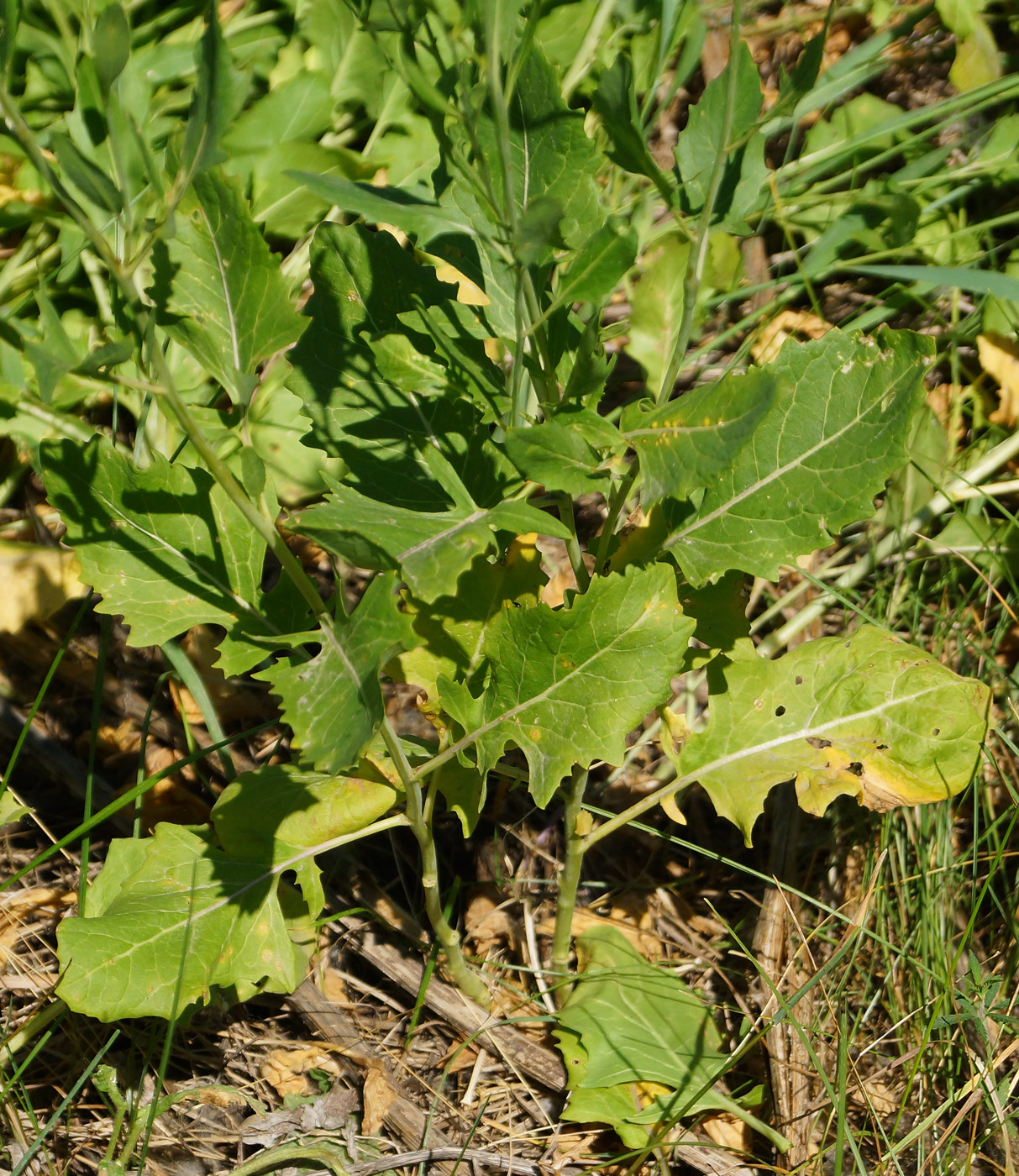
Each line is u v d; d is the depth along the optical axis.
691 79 1.78
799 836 1.53
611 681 1.35
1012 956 1.46
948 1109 1.43
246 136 1.59
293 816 1.40
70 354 1.22
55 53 1.61
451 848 1.54
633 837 1.56
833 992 1.47
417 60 1.26
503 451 1.38
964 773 1.41
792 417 1.38
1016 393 1.61
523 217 1.25
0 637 1.57
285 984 1.39
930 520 1.59
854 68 1.71
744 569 1.38
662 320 1.38
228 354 1.32
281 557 1.30
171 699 1.57
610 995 1.45
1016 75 1.65
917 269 1.55
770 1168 1.40
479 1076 1.46
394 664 1.41
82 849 1.46
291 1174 1.42
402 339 1.35
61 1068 1.45
